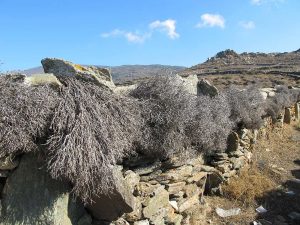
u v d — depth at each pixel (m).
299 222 7.01
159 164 5.05
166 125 4.88
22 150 3.65
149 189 4.84
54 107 3.72
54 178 3.58
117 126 4.07
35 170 3.71
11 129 3.44
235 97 8.41
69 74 4.21
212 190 7.50
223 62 83.50
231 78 37.47
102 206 4.11
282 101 13.95
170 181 5.33
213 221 6.64
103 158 3.74
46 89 3.78
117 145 4.00
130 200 4.07
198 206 6.36
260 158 10.14
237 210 7.07
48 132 3.69
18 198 3.69
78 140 3.60
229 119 7.73
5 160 3.58
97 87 4.17
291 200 7.91
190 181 5.95
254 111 9.41
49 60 4.34
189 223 6.01
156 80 5.07
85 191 3.84
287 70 50.16
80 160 3.54
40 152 3.69
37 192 3.69
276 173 9.32
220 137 6.92
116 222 4.35
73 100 3.83
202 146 6.33
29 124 3.52
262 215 7.07
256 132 10.59
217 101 6.98
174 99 4.95
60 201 3.72
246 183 8.04
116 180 3.93
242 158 8.49
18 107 3.52
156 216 4.96
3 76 3.73
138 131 4.55
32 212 3.66
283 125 14.99
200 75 45.97
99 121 3.84
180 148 5.36
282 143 12.70
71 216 3.91
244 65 72.62
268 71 47.62
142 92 5.00
